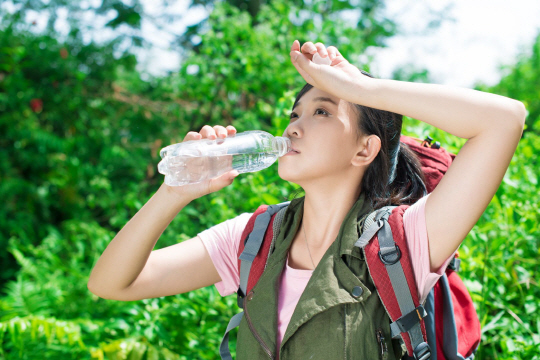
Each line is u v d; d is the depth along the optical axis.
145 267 1.41
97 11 8.20
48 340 2.82
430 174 1.55
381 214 1.27
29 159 6.70
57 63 7.16
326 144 1.28
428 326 1.24
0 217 6.03
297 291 1.29
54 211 6.62
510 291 2.20
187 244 1.49
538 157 2.98
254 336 1.23
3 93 6.81
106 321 3.09
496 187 1.13
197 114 5.26
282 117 2.56
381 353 1.15
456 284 1.41
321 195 1.34
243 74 4.52
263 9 4.83
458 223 1.15
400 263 1.18
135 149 6.70
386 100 1.14
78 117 7.21
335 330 1.16
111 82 7.44
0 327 2.74
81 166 6.66
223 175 1.29
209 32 4.48
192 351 2.49
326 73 1.17
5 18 7.42
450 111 1.11
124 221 5.06
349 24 4.77
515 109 1.11
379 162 1.39
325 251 1.33
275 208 1.45
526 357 1.89
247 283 1.34
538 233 2.39
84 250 5.03
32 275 4.54
